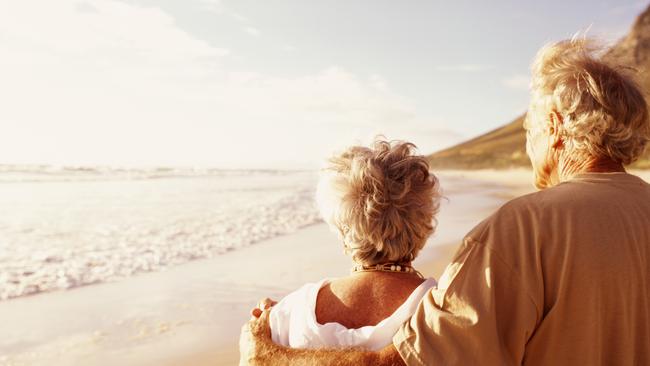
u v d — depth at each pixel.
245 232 9.62
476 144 104.62
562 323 1.14
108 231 9.98
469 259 1.19
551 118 1.35
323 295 1.46
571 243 1.14
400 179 1.46
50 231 10.08
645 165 22.78
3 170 40.94
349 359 1.27
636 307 1.15
